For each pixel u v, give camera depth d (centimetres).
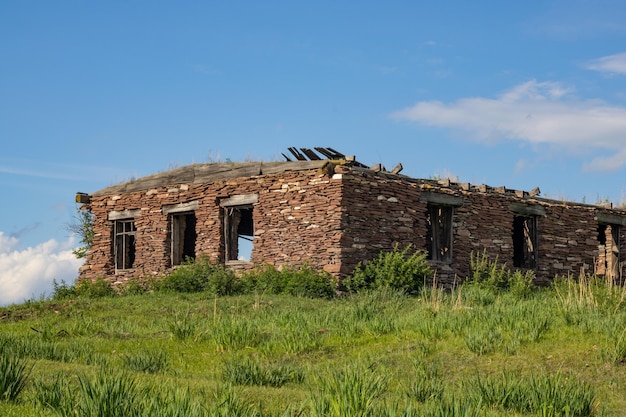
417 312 1845
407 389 1224
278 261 2561
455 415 914
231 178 2728
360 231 2472
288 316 1866
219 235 2731
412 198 2620
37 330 1764
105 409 842
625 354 1405
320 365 1454
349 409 912
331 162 2447
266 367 1344
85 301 2316
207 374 1367
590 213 3156
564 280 2766
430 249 2778
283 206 2572
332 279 2392
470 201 2769
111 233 3086
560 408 1116
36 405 940
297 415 951
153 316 2039
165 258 2889
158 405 851
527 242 3002
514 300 2133
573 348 1462
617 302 1805
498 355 1465
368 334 1673
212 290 2456
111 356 1500
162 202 2916
